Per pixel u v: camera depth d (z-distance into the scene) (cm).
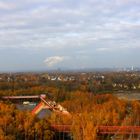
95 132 16425
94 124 17850
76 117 18825
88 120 18050
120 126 18050
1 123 15988
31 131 16362
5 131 15638
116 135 17312
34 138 16488
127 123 19888
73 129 17112
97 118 19100
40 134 16538
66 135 18000
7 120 16450
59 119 19438
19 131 16175
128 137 17225
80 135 16762
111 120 19862
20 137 16200
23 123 16625
